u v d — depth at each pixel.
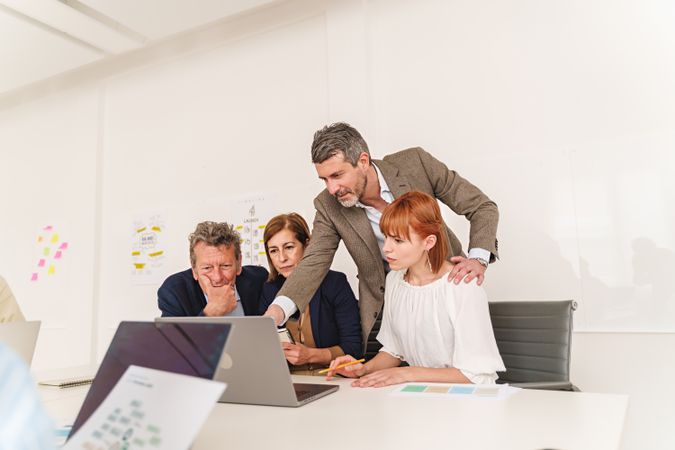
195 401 0.61
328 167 1.70
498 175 2.36
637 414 1.98
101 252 3.63
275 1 2.99
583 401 1.03
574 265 2.16
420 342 1.48
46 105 4.06
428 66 2.61
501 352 1.59
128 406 0.68
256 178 3.09
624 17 2.17
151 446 0.61
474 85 2.48
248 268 2.81
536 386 1.29
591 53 2.22
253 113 3.14
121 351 0.80
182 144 3.40
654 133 2.05
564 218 2.20
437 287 1.46
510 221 2.31
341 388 1.30
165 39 3.42
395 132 2.67
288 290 1.77
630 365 2.01
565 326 1.49
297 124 2.98
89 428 0.69
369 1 2.80
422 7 2.65
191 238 2.78
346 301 2.16
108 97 3.78
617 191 2.10
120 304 3.50
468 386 1.21
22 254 4.01
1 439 0.50
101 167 3.73
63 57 3.25
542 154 2.27
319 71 2.94
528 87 2.35
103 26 3.02
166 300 2.75
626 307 2.04
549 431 0.83
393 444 0.80
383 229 1.45
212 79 3.33
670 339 1.96
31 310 3.86
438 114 2.56
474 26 2.51
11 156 4.21
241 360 1.14
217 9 2.84
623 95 2.14
